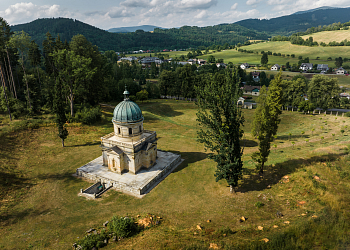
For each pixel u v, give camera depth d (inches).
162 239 1082.1
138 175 1801.2
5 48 3004.4
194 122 3484.3
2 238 1181.1
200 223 1245.1
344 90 5221.5
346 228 1015.6
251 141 2655.0
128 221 1181.1
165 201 1523.1
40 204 1499.8
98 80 3622.0
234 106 1391.5
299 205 1290.6
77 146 2396.7
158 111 3954.2
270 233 1061.1
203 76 4904.0
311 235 994.1
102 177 1761.8
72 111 3021.7
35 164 1996.8
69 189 1674.5
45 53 3695.9
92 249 1048.8
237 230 1131.9
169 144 2556.6
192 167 2009.1
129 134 1851.6
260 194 1482.5
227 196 1530.5
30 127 2588.6
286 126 3225.9
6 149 2090.3
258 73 7475.4
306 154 1907.0
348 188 1342.3
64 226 1275.8
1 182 1659.7
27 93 3331.7
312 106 3698.3
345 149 1860.2
